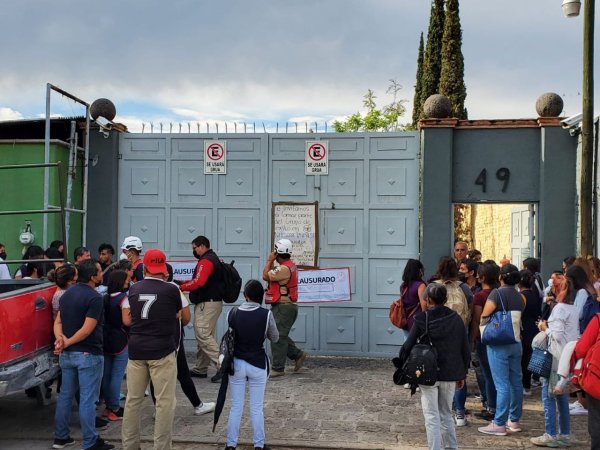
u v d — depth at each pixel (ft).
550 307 25.30
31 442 21.80
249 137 35.96
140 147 36.60
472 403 26.50
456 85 69.77
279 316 30.58
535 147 34.32
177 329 19.67
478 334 23.62
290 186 35.63
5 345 20.02
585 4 29.89
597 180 31.37
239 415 20.15
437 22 78.48
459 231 73.31
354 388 28.50
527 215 38.45
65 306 20.57
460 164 34.71
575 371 17.21
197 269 29.68
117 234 36.52
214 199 36.09
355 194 35.19
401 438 21.77
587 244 29.71
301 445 21.06
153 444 21.29
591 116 29.86
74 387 20.90
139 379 19.16
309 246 35.27
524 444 21.36
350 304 34.94
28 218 34.04
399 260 34.78
